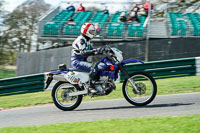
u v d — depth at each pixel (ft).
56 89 31.01
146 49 56.49
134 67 50.42
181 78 47.98
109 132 20.18
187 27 62.64
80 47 29.68
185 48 56.65
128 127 20.90
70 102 35.99
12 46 100.22
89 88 29.37
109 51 28.53
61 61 58.13
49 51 60.03
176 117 22.61
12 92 51.65
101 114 27.81
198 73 48.96
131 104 31.45
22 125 26.78
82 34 30.19
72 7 76.23
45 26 67.05
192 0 83.66
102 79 29.01
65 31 65.82
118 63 28.50
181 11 74.84
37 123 26.86
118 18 68.64
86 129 21.21
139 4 71.61
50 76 30.76
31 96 46.70
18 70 62.49
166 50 56.70
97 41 62.49
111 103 33.19
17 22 99.55
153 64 50.03
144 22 66.49
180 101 31.24
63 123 23.88
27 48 100.42
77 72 29.94
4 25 99.45
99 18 72.59
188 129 19.30
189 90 38.88
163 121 21.74
